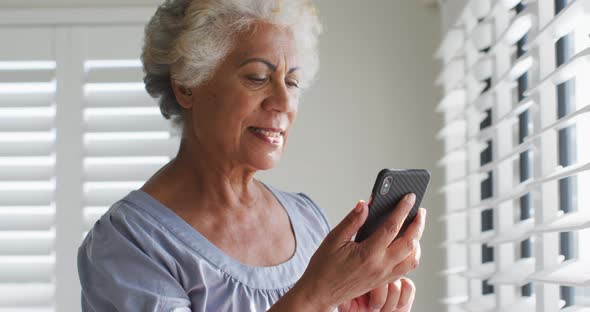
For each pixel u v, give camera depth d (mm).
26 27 2447
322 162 2340
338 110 2348
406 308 1297
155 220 1218
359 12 2359
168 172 1291
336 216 2326
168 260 1185
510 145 1724
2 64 2459
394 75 2344
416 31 2346
